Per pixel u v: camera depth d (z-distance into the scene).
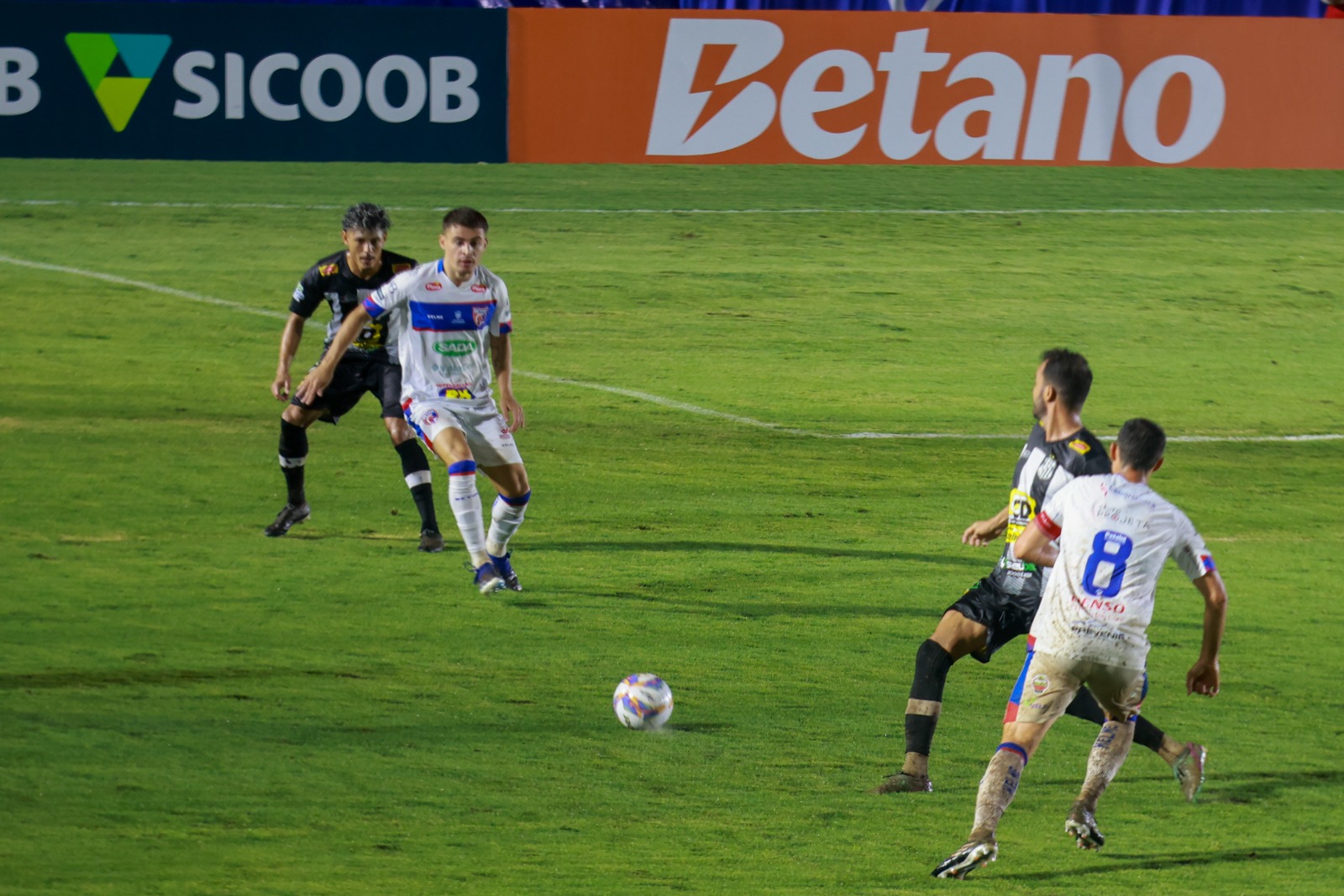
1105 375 49.12
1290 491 38.66
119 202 63.59
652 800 20.17
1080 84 71.19
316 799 19.73
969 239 63.81
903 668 25.81
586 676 24.75
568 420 42.47
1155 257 62.53
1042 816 20.27
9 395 42.38
